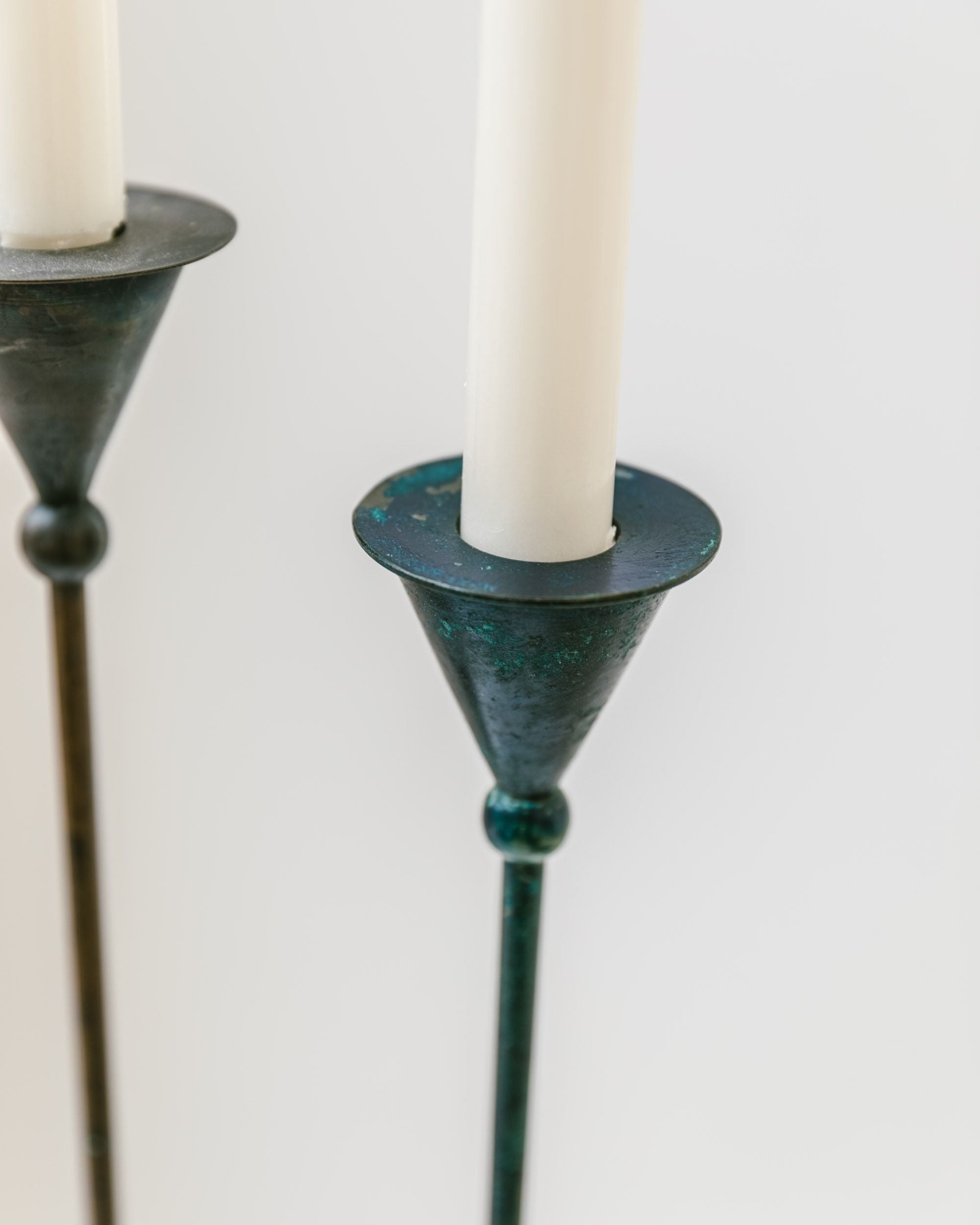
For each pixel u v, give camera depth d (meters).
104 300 0.48
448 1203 0.69
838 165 0.59
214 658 0.65
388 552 0.44
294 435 0.63
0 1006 0.71
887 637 0.63
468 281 0.61
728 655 0.63
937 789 0.64
